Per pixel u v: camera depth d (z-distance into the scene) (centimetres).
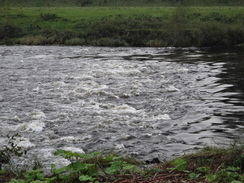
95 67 2709
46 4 8481
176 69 2562
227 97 1745
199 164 800
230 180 676
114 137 1187
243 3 8231
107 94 1811
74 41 4591
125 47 4316
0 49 4044
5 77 2323
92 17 5800
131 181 690
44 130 1279
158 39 4534
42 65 2831
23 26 5341
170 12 6191
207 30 4525
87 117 1427
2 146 1083
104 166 820
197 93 1841
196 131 1245
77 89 1933
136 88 1955
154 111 1509
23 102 1686
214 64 2819
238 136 1173
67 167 664
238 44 4484
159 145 1109
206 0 8400
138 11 6456
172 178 707
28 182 652
